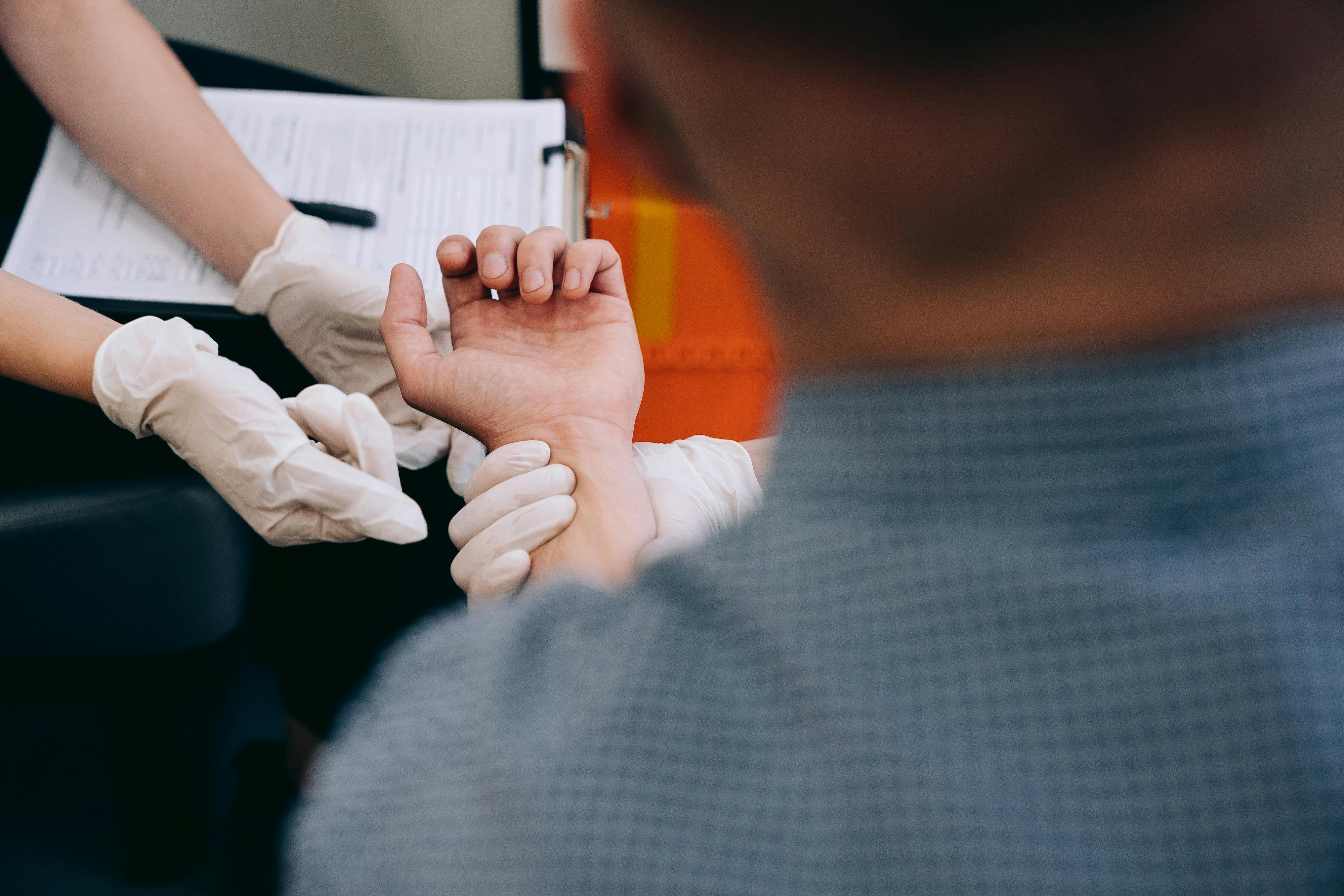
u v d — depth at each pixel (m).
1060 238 0.19
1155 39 0.17
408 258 1.02
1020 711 0.20
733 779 0.22
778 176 0.21
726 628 0.23
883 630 0.21
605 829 0.22
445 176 1.06
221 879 1.13
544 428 0.74
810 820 0.21
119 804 1.08
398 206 1.05
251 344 1.11
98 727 1.29
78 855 1.15
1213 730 0.19
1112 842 0.19
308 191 1.05
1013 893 0.19
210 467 0.85
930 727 0.20
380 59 1.62
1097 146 0.18
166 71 1.04
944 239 0.20
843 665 0.21
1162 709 0.19
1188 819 0.19
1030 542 0.20
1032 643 0.20
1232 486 0.19
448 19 1.56
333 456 0.90
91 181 1.05
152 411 0.84
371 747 0.28
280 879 1.09
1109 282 0.19
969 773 0.20
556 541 0.70
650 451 0.89
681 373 1.63
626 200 1.48
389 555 1.12
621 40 0.23
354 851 0.26
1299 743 0.18
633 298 1.57
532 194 1.05
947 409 0.20
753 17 0.18
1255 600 0.19
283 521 0.86
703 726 0.22
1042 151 0.18
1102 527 0.20
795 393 0.24
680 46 0.20
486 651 0.27
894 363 0.22
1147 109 0.17
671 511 0.77
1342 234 0.19
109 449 0.95
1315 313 0.19
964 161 0.18
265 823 1.13
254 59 1.25
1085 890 0.19
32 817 1.19
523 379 0.75
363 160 1.08
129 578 0.89
